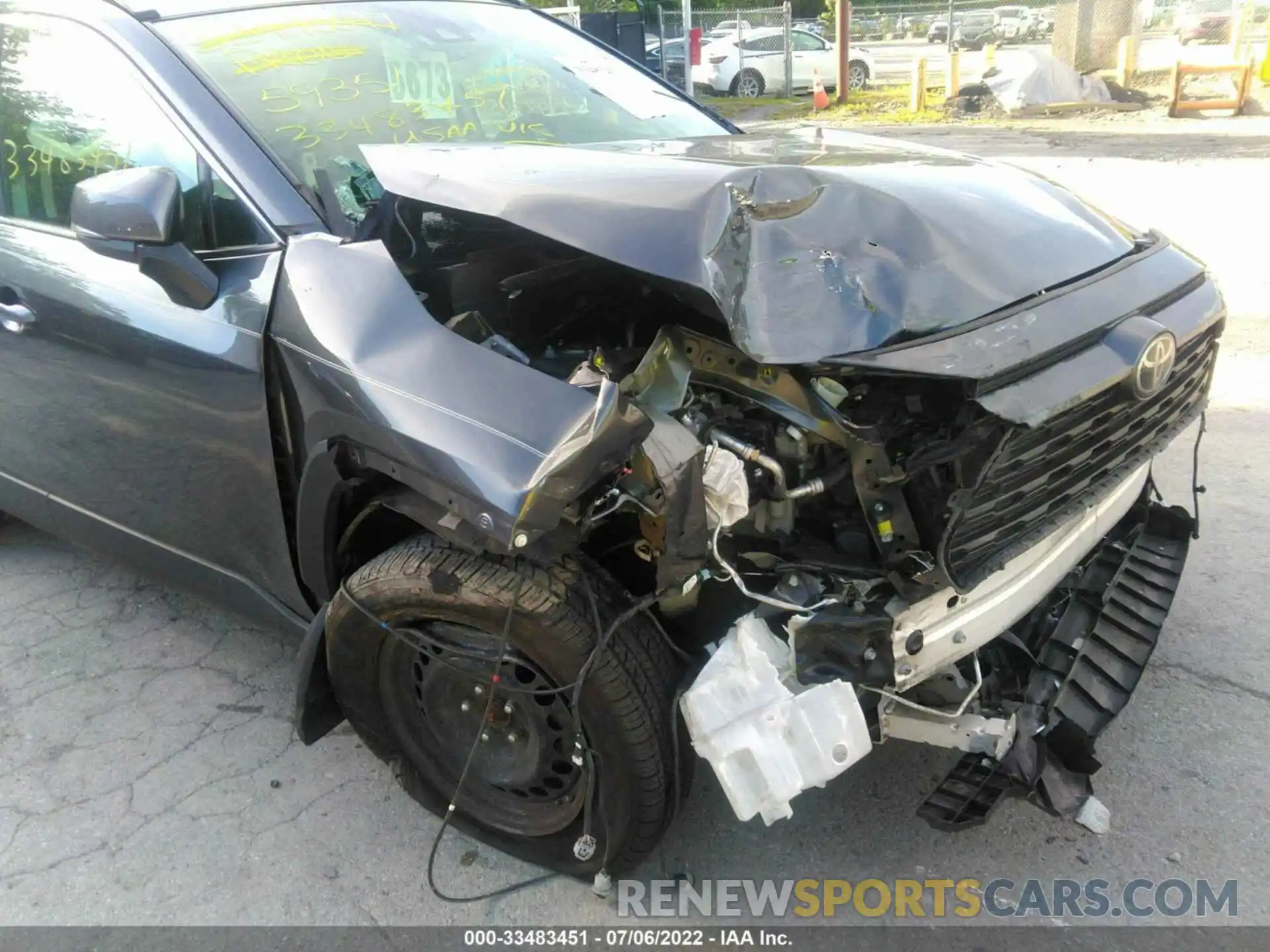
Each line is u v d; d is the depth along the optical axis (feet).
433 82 9.94
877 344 6.23
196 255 8.13
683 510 6.10
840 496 6.72
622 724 6.66
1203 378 8.55
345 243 7.57
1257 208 27.14
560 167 7.73
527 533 5.84
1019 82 51.11
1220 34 56.44
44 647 11.14
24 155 9.70
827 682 6.19
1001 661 7.95
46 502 10.71
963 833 8.19
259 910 7.81
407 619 7.09
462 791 7.97
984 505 6.40
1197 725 9.16
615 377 7.02
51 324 9.02
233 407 7.75
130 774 9.26
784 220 6.79
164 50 8.68
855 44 67.05
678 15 70.90
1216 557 11.68
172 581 9.81
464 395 6.39
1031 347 6.42
